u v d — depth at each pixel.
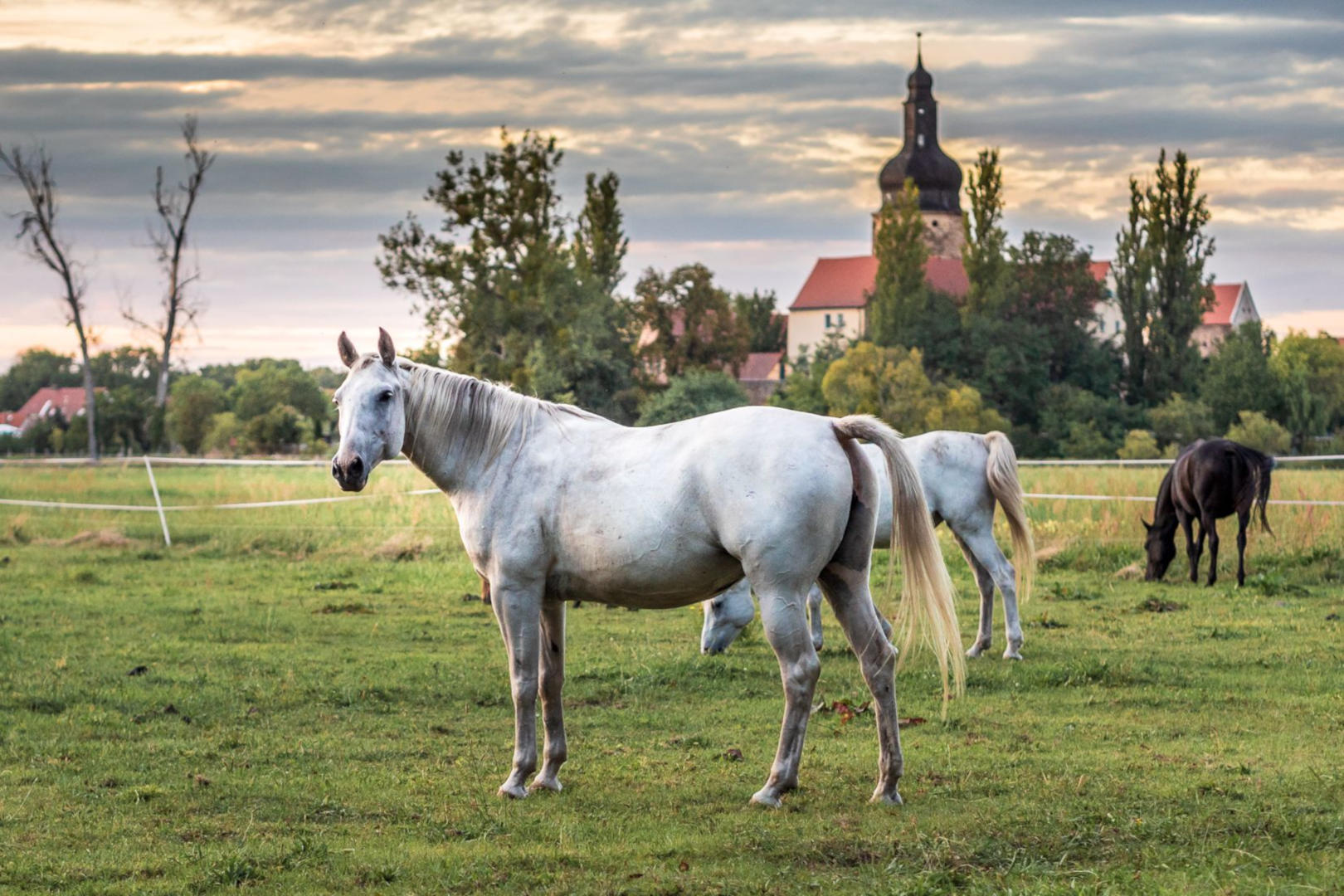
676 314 88.19
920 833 5.86
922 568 6.39
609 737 8.25
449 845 5.94
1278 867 5.14
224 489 27.25
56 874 5.52
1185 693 9.33
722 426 6.46
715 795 6.78
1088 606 14.13
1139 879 5.01
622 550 6.53
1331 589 15.19
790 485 6.19
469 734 8.37
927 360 78.00
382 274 52.38
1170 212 81.69
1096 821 6.03
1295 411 72.69
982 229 86.06
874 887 5.17
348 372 7.12
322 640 12.25
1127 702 9.11
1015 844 5.72
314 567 18.50
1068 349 83.19
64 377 140.00
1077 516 20.53
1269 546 17.55
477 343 52.84
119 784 7.09
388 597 15.45
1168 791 6.54
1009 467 11.12
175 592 15.84
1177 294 81.50
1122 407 76.19
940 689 9.68
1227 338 79.62
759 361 125.00
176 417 66.69
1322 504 18.28
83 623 13.22
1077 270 87.00
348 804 6.67
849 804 6.48
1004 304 84.75
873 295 88.94
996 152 85.50
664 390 64.56
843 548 6.46
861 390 62.25
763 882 5.27
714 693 9.62
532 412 7.02
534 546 6.79
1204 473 15.61
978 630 12.62
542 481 6.82
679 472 6.46
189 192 65.50
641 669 10.34
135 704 9.19
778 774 6.46
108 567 18.56
